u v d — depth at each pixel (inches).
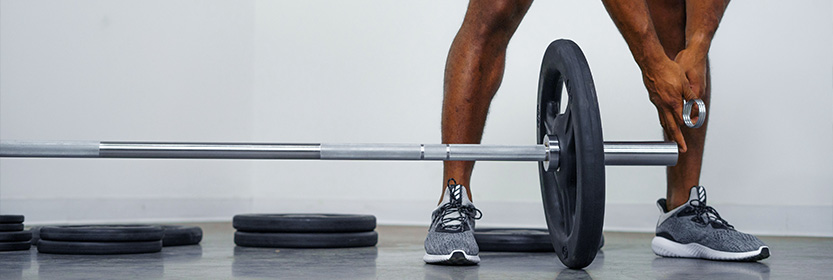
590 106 45.7
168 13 118.7
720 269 53.8
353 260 59.7
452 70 62.2
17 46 97.7
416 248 73.0
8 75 96.6
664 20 63.7
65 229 63.9
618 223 110.3
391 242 81.8
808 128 101.6
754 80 103.9
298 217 73.3
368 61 125.3
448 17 120.7
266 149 53.9
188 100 122.2
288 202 129.7
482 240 68.0
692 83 52.6
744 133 104.3
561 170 51.1
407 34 123.0
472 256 54.2
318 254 65.5
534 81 114.0
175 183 120.6
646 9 51.0
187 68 121.9
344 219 74.0
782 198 102.4
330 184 127.5
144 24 115.2
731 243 59.4
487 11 60.7
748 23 104.1
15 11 97.6
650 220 109.0
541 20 113.8
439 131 120.6
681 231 62.9
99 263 56.2
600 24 110.5
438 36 121.1
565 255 51.5
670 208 65.4
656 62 50.8
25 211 100.0
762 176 103.4
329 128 127.5
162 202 118.6
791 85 102.3
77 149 53.2
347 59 126.7
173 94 119.7
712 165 105.2
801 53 102.0
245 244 73.8
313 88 128.9
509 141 114.9
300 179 129.3
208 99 125.3
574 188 50.4
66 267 53.1
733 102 104.7
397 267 53.9
